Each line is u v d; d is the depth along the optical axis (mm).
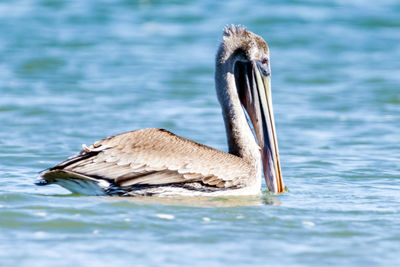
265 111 13391
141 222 10500
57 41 33156
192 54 31547
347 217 11211
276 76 28078
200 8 40812
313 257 9227
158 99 23531
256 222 10766
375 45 33781
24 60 29156
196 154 11984
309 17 38469
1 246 9391
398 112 22016
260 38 13406
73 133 18500
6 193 11836
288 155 16734
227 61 13109
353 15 38906
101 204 11258
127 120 20219
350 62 30453
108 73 27609
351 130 19562
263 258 9141
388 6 40438
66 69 28109
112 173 11398
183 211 11195
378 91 25141
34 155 16000
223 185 12133
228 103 12938
